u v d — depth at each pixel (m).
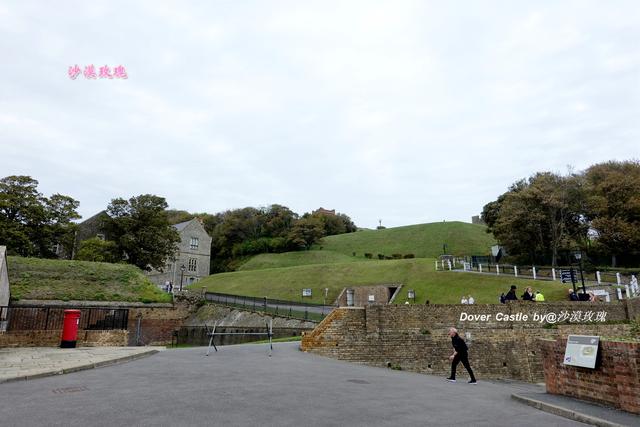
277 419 7.28
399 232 105.12
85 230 70.81
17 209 45.97
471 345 22.50
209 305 51.78
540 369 22.70
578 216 51.56
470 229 94.69
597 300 26.67
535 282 34.84
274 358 16.78
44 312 26.72
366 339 21.53
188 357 16.19
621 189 49.66
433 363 21.92
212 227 118.19
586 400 9.57
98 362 13.10
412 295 39.97
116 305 34.38
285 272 63.81
